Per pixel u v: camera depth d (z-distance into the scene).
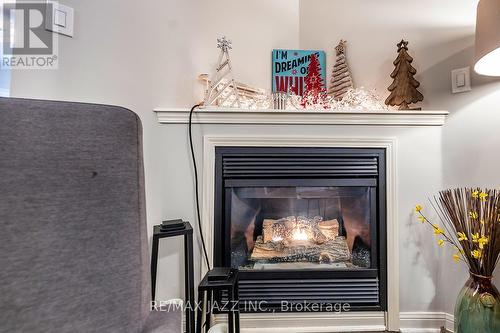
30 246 0.63
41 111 0.68
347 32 1.71
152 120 1.32
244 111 1.31
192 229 1.21
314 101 1.55
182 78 1.42
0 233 0.60
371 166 1.38
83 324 0.65
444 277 1.36
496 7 0.95
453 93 1.36
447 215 1.31
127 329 0.68
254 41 1.70
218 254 1.35
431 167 1.37
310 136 1.35
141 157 0.79
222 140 1.33
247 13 1.68
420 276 1.37
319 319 1.37
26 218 0.63
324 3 1.79
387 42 1.58
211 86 1.36
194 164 1.33
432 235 1.37
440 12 1.41
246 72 1.67
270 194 1.42
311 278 1.37
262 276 1.36
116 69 1.24
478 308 1.11
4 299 0.59
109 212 0.71
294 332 1.35
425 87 1.44
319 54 1.78
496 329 1.09
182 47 1.43
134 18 1.29
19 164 0.64
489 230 1.10
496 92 1.24
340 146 1.37
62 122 0.69
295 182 1.37
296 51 1.77
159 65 1.35
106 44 1.22
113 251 0.70
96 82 1.20
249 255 1.45
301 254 1.45
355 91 1.52
